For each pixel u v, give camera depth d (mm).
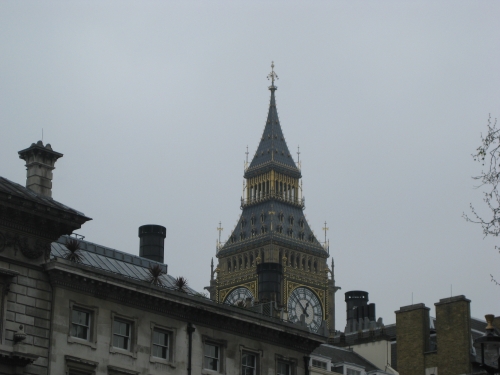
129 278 82000
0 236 74688
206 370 86750
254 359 91312
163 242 118000
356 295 182125
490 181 52844
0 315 73062
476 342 52531
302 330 95125
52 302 76812
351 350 126125
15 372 72562
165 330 84688
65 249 86438
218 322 88500
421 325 120375
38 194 80125
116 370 79875
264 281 174875
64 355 76562
